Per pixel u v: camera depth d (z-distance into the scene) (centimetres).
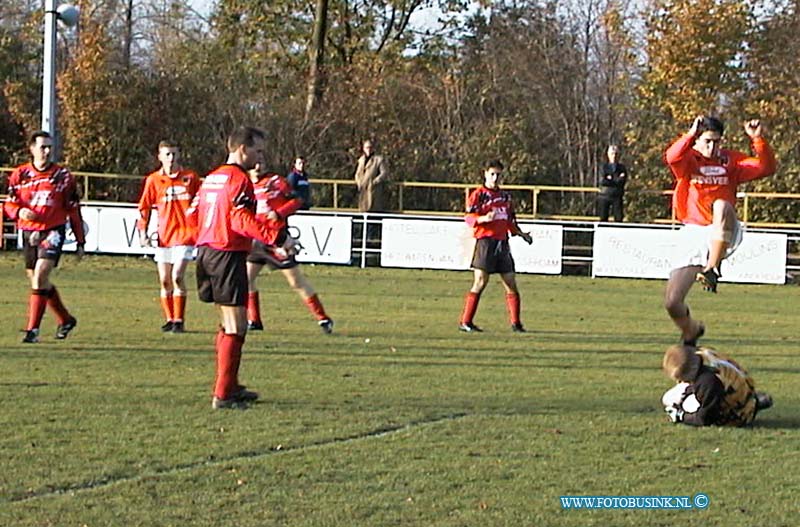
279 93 5862
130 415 1385
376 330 2320
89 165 5291
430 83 6084
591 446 1259
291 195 2048
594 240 3962
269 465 1158
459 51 6606
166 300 2233
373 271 3988
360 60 6216
